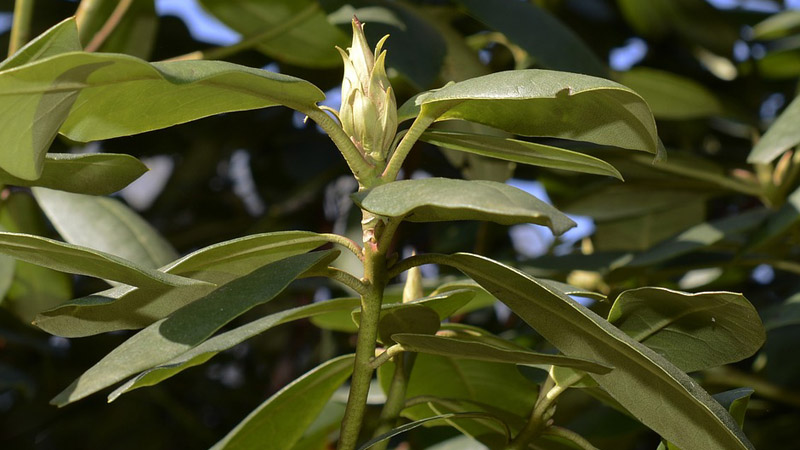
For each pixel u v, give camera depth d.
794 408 0.93
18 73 0.52
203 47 1.25
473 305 0.81
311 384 0.64
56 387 1.19
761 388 0.86
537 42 0.83
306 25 1.08
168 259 0.81
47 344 1.11
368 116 0.58
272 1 1.08
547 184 1.15
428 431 0.79
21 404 1.21
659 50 1.26
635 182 1.00
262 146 1.32
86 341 1.21
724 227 0.83
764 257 0.89
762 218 0.83
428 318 0.63
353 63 0.60
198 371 1.31
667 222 1.05
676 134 1.21
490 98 0.55
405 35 0.83
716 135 1.22
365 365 0.59
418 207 0.54
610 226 1.07
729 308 0.59
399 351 0.59
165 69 0.53
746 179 0.96
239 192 1.41
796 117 0.78
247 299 0.55
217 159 1.29
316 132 1.27
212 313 0.55
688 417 0.57
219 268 0.60
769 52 1.18
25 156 0.55
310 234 0.59
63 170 0.60
